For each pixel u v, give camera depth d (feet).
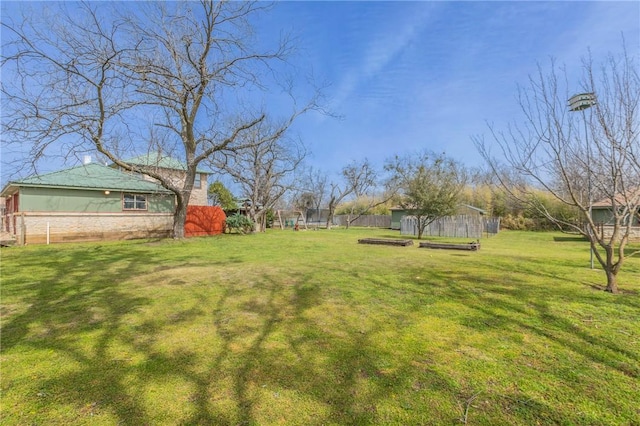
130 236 53.47
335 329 12.20
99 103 36.63
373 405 7.37
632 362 9.27
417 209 58.70
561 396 7.63
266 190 78.95
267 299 16.44
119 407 7.33
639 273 22.71
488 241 55.31
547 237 65.98
